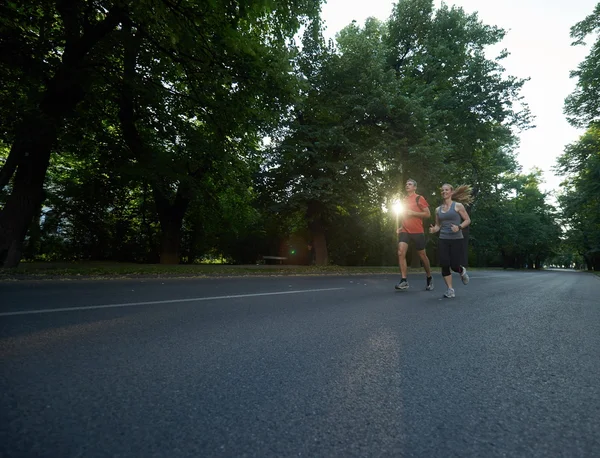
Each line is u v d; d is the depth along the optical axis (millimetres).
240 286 7352
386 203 18453
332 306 4500
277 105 12859
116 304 4281
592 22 23312
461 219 5828
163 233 15664
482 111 20781
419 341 2699
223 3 8766
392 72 16578
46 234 16906
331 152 16891
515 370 2039
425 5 21578
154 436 1194
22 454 1052
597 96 24172
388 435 1239
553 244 61625
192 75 11258
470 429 1298
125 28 10023
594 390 1734
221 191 15742
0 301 4406
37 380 1708
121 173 12102
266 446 1146
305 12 11875
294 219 21656
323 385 1734
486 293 6914
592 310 4770
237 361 2109
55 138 9016
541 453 1131
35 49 8672
